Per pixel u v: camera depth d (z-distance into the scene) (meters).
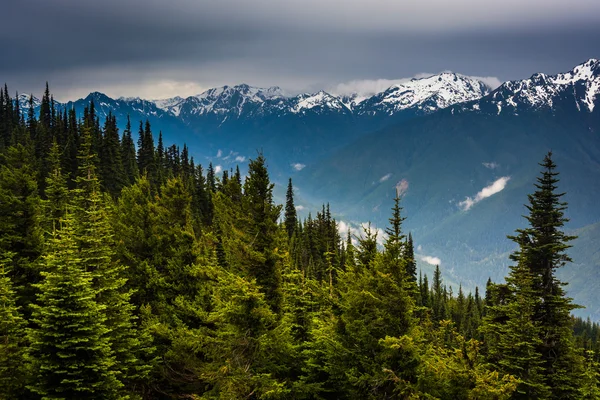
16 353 19.64
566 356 26.33
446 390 20.73
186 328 25.61
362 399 22.62
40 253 29.91
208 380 22.80
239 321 21.92
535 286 28.58
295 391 23.98
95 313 19.58
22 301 28.14
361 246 27.73
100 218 26.33
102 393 19.45
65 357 18.72
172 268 30.22
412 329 22.69
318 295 30.61
